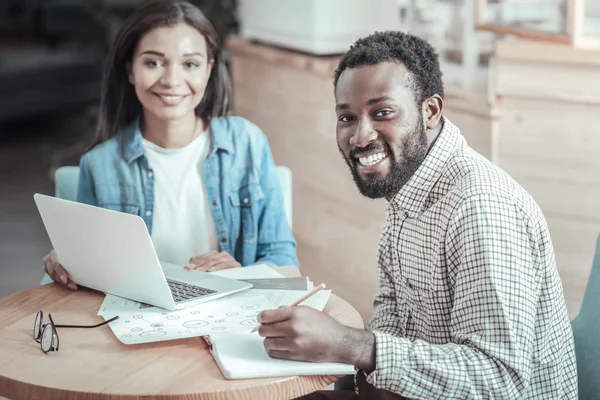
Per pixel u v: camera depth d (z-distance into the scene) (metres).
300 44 3.54
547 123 2.69
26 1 8.67
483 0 2.81
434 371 1.50
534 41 2.68
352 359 1.52
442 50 3.00
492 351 1.50
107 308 1.82
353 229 3.44
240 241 2.45
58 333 1.73
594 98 2.57
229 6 4.64
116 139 2.40
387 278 1.95
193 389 1.48
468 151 1.71
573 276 2.77
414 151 1.67
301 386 1.51
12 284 4.00
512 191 1.57
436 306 1.68
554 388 1.65
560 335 1.65
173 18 2.27
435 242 1.64
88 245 1.86
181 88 2.28
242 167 2.44
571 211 2.73
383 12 3.43
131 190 2.38
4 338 1.71
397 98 1.63
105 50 5.53
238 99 4.09
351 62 1.68
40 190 5.51
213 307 1.80
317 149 3.55
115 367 1.57
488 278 1.50
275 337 1.54
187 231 2.38
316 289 1.75
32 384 1.50
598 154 2.62
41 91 7.05
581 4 2.53
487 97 2.82
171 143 2.38
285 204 2.54
